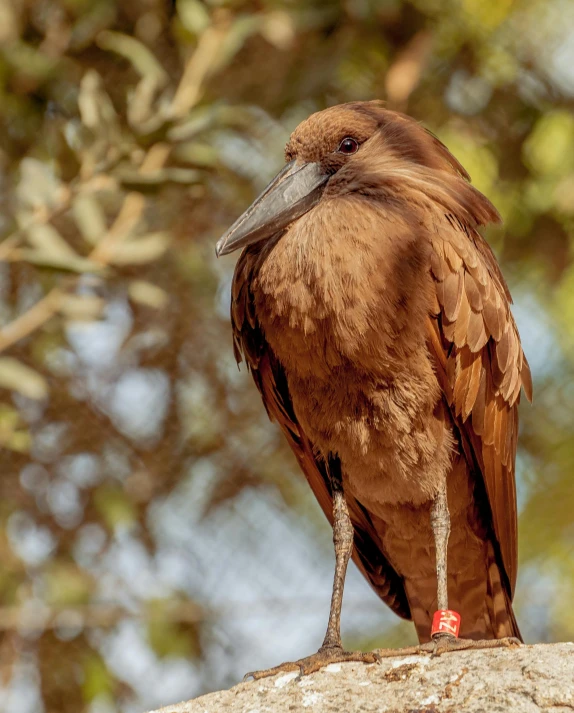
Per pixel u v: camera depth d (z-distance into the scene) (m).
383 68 12.99
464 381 7.43
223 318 12.91
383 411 7.31
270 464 12.98
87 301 10.31
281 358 7.45
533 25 12.88
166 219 12.77
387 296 7.05
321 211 7.32
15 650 12.18
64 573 12.02
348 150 7.86
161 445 12.95
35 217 9.75
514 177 13.16
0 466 12.52
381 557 8.55
